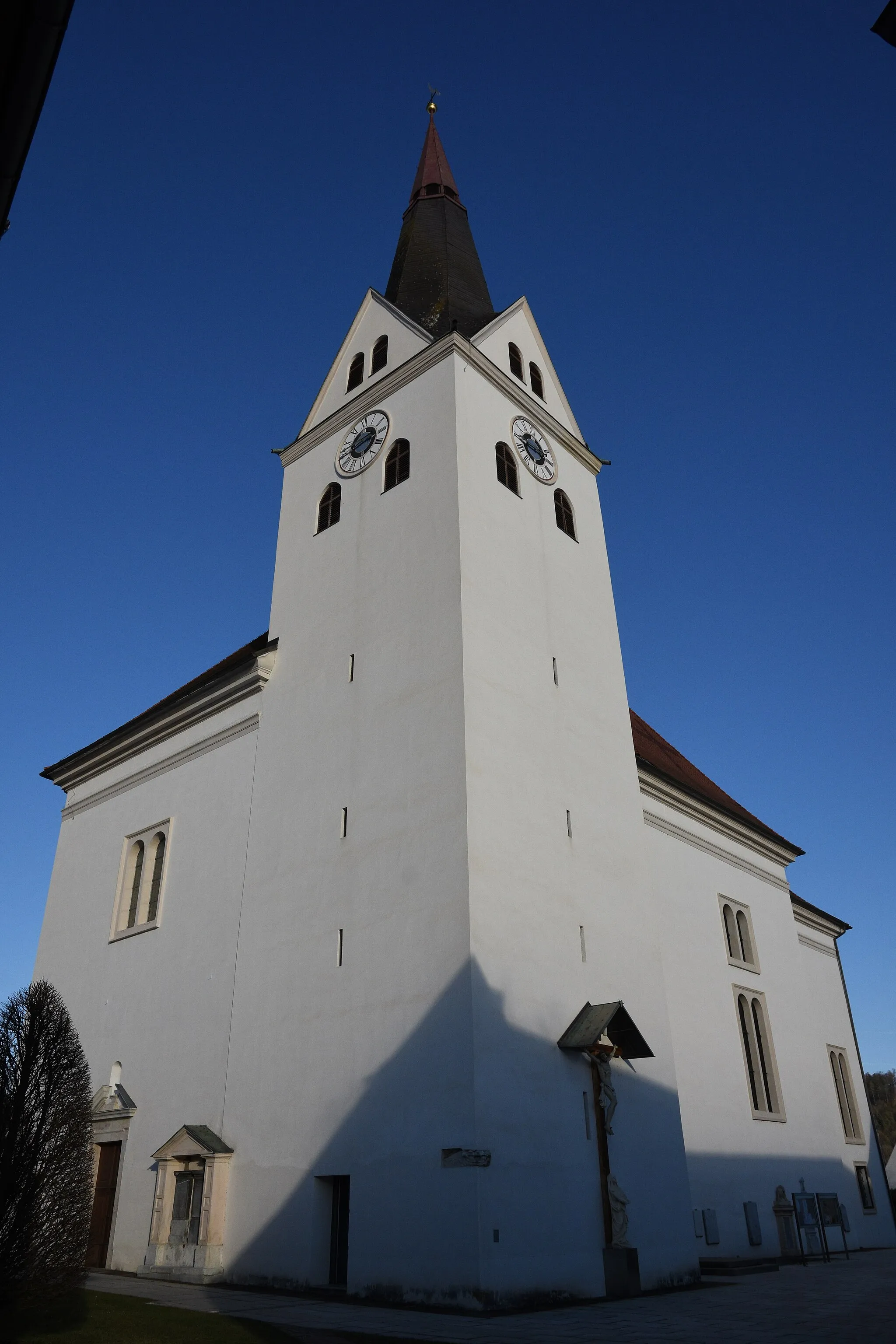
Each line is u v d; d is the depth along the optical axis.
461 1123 19.31
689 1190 25.30
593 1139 22.20
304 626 29.80
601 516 34.50
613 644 31.66
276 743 28.55
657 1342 13.76
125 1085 27.98
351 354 35.56
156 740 33.84
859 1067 47.12
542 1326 15.81
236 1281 22.14
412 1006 21.28
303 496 33.28
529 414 32.75
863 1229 40.03
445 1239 18.61
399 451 30.19
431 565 26.61
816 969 47.50
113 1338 13.59
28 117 6.51
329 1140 21.62
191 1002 27.03
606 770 28.48
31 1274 13.86
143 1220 25.27
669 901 33.69
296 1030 23.64
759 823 42.31
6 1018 15.76
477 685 24.39
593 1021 22.69
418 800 23.53
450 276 37.00
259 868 26.97
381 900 23.17
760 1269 27.84
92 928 32.50
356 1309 18.23
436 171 42.09
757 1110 34.16
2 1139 14.27
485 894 21.77
